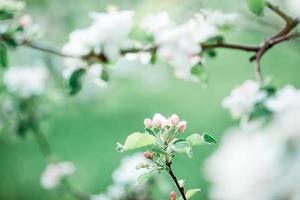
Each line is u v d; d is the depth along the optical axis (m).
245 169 1.53
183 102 10.07
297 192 1.43
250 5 2.89
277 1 4.05
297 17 3.08
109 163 8.84
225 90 10.25
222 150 1.65
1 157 8.91
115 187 4.46
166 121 2.22
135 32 3.60
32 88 4.99
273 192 1.46
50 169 5.15
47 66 6.19
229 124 9.45
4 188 8.66
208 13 3.39
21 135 5.06
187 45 3.23
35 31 3.41
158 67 8.63
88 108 7.04
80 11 6.84
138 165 2.21
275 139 1.54
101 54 3.20
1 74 5.17
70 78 3.29
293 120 1.55
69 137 9.30
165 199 4.64
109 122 9.55
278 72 10.01
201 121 9.70
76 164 8.84
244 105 3.00
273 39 3.19
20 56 6.52
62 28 6.98
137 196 4.43
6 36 3.34
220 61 10.79
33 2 6.79
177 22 4.34
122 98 9.41
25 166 8.87
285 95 2.36
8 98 5.02
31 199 8.52
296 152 1.47
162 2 4.50
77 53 3.22
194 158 8.33
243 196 1.52
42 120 5.07
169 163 2.20
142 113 9.76
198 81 3.48
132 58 3.36
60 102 5.23
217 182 1.64
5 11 3.41
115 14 3.24
